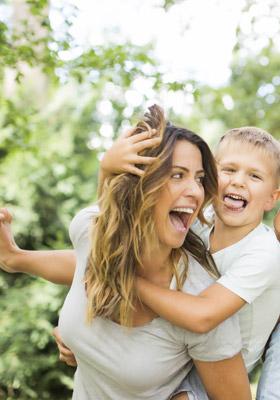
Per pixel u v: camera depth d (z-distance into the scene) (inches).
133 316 75.4
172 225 73.2
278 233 87.1
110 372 76.2
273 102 400.2
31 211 268.8
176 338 74.4
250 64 413.4
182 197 71.9
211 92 299.1
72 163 276.1
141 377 75.0
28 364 253.9
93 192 276.8
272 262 79.4
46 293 258.8
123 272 73.4
